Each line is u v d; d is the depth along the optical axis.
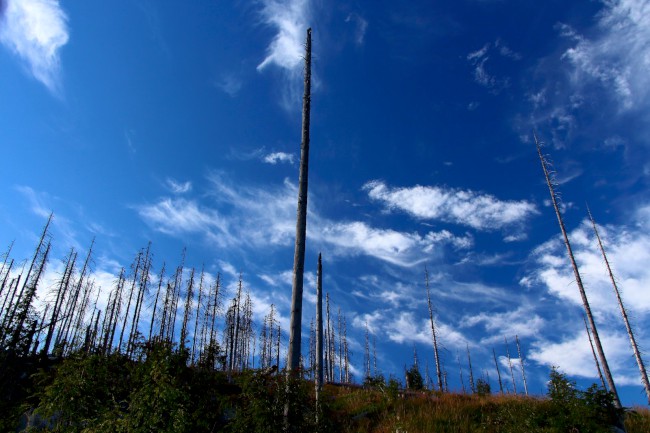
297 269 8.86
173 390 8.03
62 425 8.55
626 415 14.01
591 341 35.34
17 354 13.31
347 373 55.62
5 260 29.23
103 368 9.02
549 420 13.06
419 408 15.96
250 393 8.03
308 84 11.02
